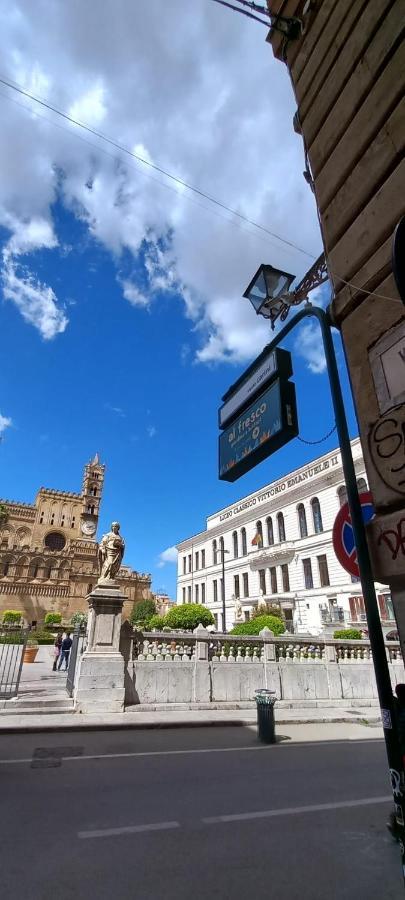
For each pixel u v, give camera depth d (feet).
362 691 43.55
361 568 11.11
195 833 13.85
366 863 12.00
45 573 209.36
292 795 17.58
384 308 11.74
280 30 18.13
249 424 18.11
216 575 170.09
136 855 12.38
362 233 12.92
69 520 250.98
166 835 13.67
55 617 180.34
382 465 10.87
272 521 142.82
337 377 13.53
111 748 25.05
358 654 46.06
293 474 133.49
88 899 10.27
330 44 15.75
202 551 186.70
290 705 39.09
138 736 28.48
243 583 151.74
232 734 29.96
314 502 125.29
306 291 16.75
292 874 11.42
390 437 10.77
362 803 16.70
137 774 20.08
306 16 17.31
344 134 14.53
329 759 23.59
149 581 235.40
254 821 14.84
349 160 14.02
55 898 10.29
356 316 12.71
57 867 11.66
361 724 34.47
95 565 220.64
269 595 133.69
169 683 36.55
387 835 13.78
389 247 11.82
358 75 14.08
